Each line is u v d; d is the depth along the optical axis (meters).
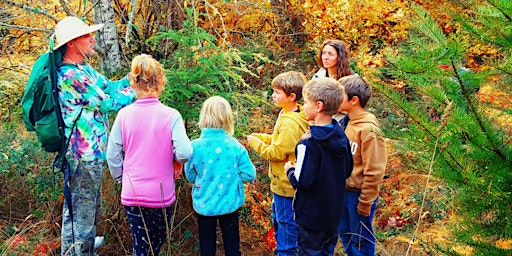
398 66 2.11
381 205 4.41
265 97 5.15
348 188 2.98
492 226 2.06
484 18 2.03
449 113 1.85
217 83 3.84
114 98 3.07
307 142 2.59
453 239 2.25
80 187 3.04
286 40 8.05
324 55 3.41
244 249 4.08
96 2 4.26
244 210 4.40
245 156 3.25
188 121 3.93
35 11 4.34
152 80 2.88
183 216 3.99
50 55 2.90
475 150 2.06
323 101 2.59
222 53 3.98
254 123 5.08
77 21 3.01
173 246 3.78
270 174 3.30
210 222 3.20
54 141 2.94
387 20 7.23
